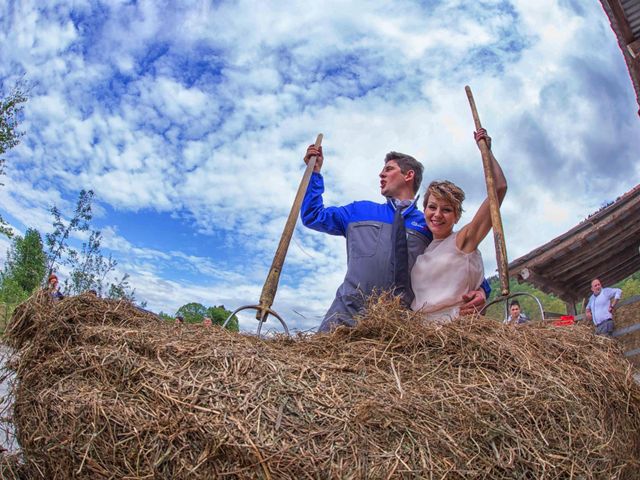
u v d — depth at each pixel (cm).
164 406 161
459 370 179
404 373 181
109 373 175
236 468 149
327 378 170
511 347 187
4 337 206
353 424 154
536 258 1113
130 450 158
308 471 145
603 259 1171
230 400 158
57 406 173
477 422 158
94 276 1462
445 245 288
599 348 207
